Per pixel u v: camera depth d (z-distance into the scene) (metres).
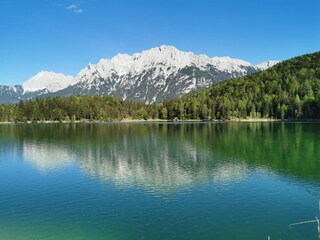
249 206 43.59
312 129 155.00
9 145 111.75
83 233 36.16
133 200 47.06
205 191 50.72
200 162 73.56
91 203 46.06
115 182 57.22
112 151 93.94
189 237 34.72
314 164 68.94
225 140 114.81
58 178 60.97
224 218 39.59
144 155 85.44
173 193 50.06
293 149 89.56
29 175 63.91
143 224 38.28
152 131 168.38
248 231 35.88
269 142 105.25
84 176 62.12
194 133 148.50
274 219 39.06
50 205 45.47
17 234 36.09
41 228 37.59
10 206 45.25
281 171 62.75
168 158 79.94
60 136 145.88
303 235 34.62
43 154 90.00
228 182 55.56
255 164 69.88
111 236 35.31
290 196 47.47
